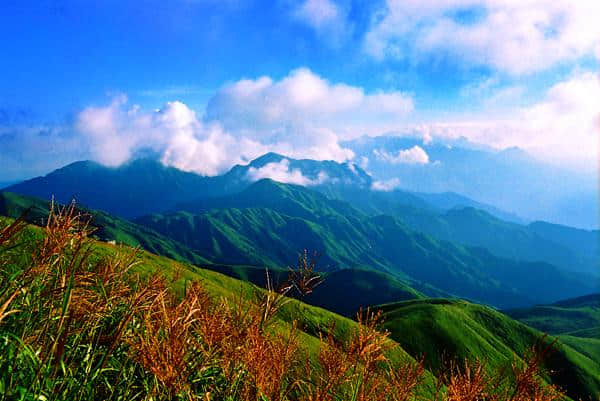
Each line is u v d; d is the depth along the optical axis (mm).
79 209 4246
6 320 3500
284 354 4527
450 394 4219
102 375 4219
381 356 4500
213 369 4910
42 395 3186
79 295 3980
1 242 3381
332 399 4184
